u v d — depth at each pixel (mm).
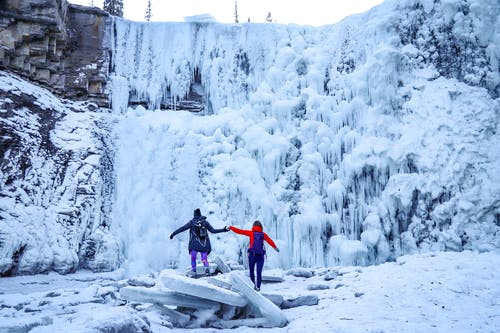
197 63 20328
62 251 11914
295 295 6879
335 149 17109
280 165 17094
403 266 8422
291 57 19594
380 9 19344
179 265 15070
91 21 18672
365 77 17641
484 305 5711
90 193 13828
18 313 5805
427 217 15000
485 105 15758
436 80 17266
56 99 16203
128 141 16656
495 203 14195
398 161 15688
